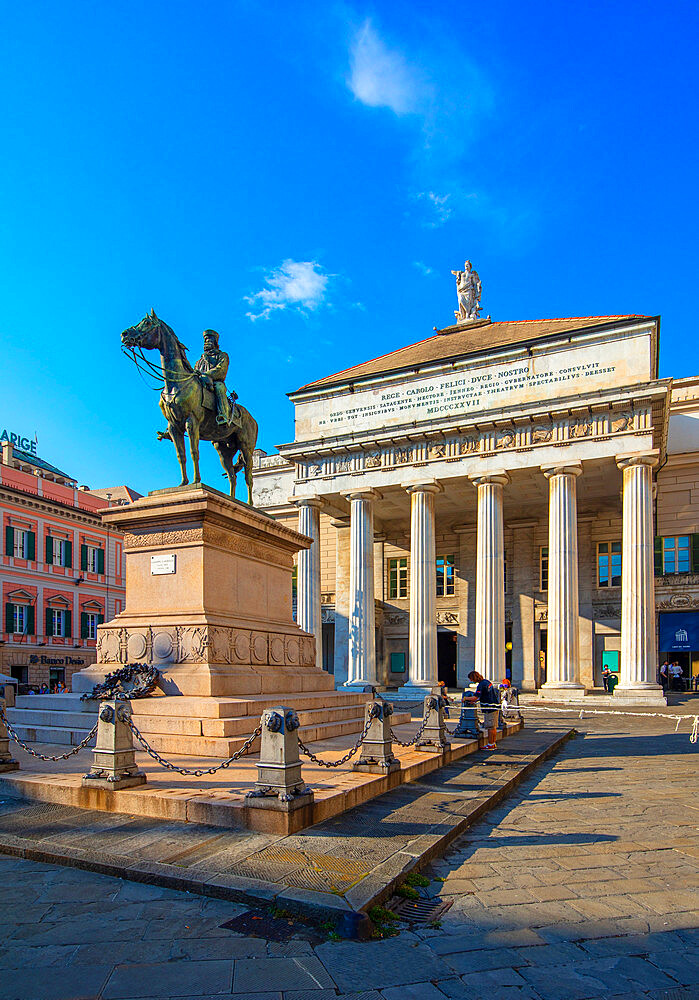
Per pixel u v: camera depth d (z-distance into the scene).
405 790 9.24
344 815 7.58
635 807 9.25
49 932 4.83
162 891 5.54
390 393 34.84
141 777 7.88
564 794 10.17
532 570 39.06
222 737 9.62
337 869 5.77
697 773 12.27
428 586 32.06
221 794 7.38
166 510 11.92
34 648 45.16
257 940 4.76
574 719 23.58
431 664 31.80
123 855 6.10
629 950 4.80
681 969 4.55
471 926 5.12
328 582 43.00
